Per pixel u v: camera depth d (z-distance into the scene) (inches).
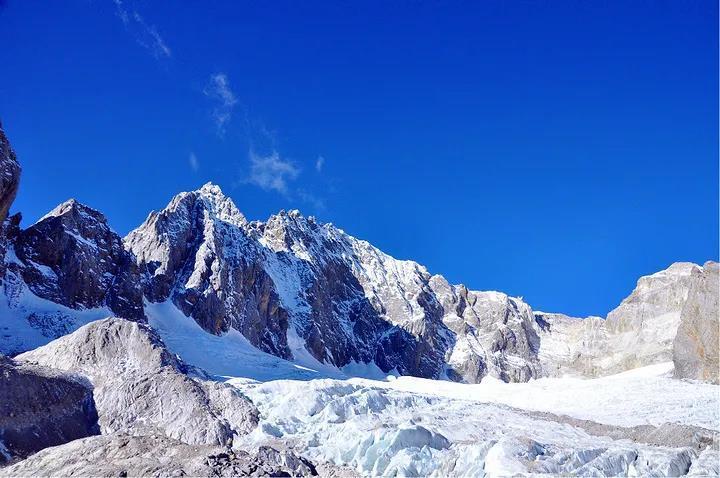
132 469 1936.5
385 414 3166.8
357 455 2447.1
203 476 1881.2
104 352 3501.5
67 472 1993.1
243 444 2657.5
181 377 3100.4
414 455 2338.8
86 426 2849.4
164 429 2800.2
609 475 2110.0
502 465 2143.2
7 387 2714.1
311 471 2247.8
